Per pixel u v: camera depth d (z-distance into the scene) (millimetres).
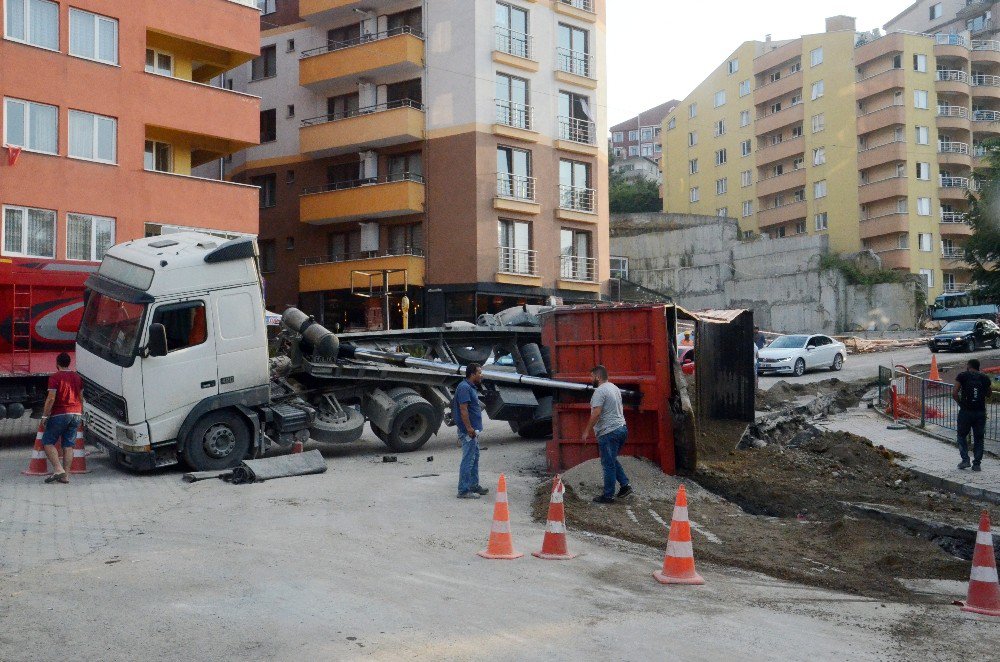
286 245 38312
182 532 9000
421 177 35031
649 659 5422
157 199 24562
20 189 21766
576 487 11305
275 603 6473
